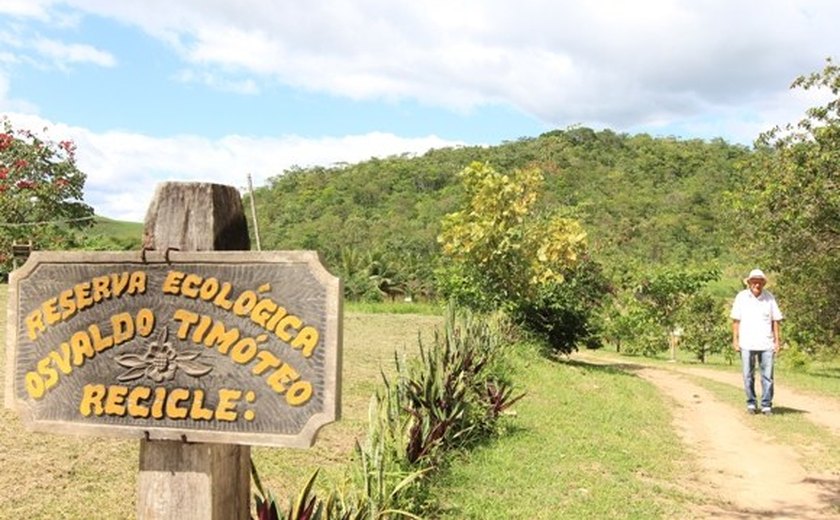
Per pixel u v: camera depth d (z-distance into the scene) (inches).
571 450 304.8
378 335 639.1
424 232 2837.1
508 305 658.2
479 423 315.3
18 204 1023.0
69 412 124.6
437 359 315.9
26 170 1064.2
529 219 693.9
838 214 706.2
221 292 119.2
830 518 242.5
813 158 697.0
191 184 125.3
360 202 3464.6
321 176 3779.5
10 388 126.6
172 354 120.8
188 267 121.6
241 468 130.3
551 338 684.1
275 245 2898.6
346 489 196.4
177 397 119.8
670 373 698.8
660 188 3021.7
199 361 119.8
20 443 238.4
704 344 1085.1
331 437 285.4
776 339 432.8
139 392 121.6
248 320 118.5
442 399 289.7
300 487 226.1
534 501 236.1
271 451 259.0
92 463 226.8
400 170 3673.7
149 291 122.5
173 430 120.0
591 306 708.7
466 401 309.4
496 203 669.3
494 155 3727.9
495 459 280.5
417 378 303.4
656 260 2110.0
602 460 294.5
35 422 125.3
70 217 1119.6
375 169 3735.2
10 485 204.4
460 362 334.6
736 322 439.2
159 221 125.3
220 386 118.8
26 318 126.7
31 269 126.6
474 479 254.1
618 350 1215.6
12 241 964.0
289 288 117.1
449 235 683.4
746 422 405.1
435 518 213.9
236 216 129.4
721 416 424.8
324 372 115.2
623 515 231.0
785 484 281.7
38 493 201.5
